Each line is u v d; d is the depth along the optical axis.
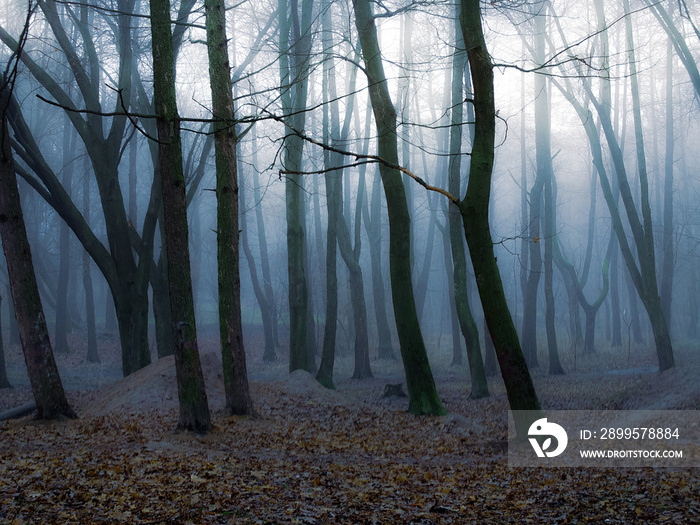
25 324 13.42
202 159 22.42
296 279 22.30
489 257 11.81
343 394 21.41
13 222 13.14
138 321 20.28
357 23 17.05
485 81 11.68
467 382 27.19
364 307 28.97
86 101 20.31
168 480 8.02
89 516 6.24
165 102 11.93
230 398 14.38
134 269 20.48
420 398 16.44
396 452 12.09
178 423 12.46
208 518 6.41
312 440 12.81
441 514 7.16
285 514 6.74
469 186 11.77
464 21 11.83
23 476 7.83
